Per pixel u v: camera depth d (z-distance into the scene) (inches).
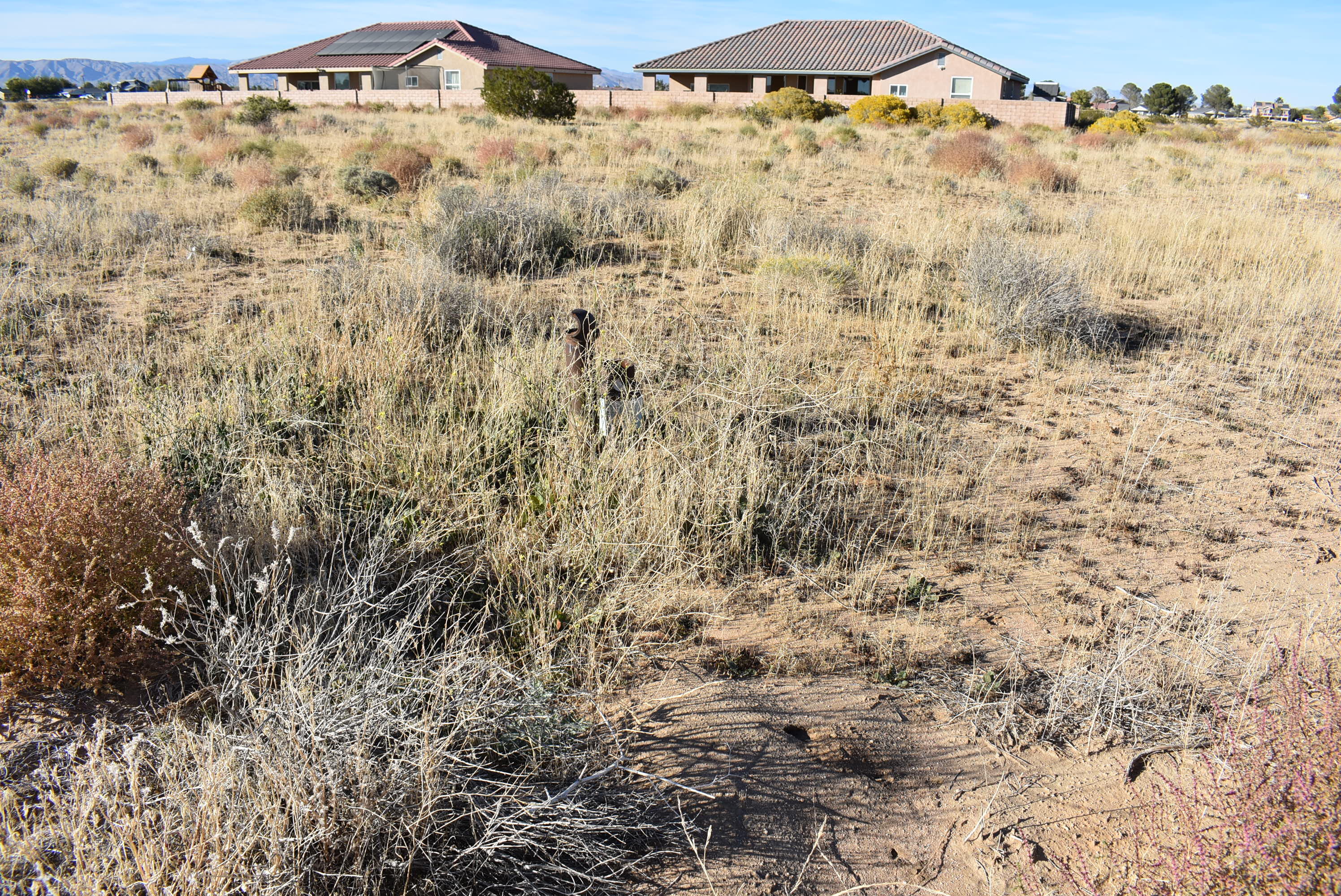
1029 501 195.6
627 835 103.3
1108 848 103.6
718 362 251.3
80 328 278.1
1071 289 316.8
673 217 446.6
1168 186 714.2
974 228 451.2
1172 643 143.9
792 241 399.2
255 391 208.8
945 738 123.0
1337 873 77.0
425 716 98.5
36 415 204.4
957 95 1608.0
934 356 288.7
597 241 418.3
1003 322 307.7
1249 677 130.0
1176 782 113.3
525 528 161.9
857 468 206.5
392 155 582.9
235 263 366.0
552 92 1117.7
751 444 190.5
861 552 171.6
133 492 124.6
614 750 115.0
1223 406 257.3
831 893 97.5
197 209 459.5
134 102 1924.2
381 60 1831.9
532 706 112.3
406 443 187.8
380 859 91.2
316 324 261.1
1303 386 273.9
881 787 113.3
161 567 121.9
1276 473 213.8
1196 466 216.2
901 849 103.7
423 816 92.6
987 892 98.3
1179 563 171.6
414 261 317.4
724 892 96.1
